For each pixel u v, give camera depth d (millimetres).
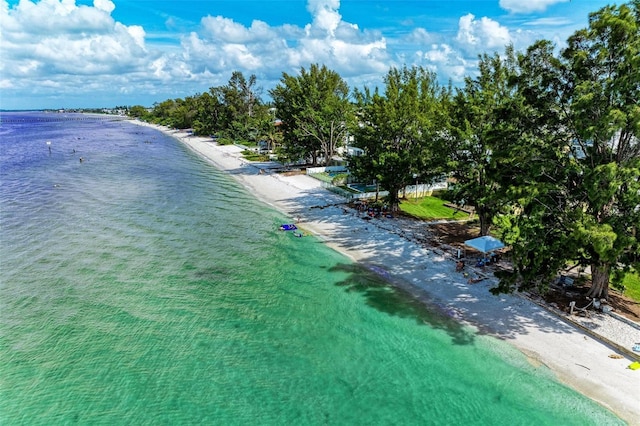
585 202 26000
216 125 160125
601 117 22062
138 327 27375
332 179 67000
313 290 32250
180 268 36594
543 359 23094
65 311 29250
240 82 149250
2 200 58812
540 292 26359
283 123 84938
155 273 35531
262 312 29203
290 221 49562
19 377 22531
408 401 20562
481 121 36406
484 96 36500
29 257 38531
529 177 26859
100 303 30406
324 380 22219
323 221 48906
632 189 22422
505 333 25594
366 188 62875
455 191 39719
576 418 19125
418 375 22406
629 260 24219
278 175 77500
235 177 78125
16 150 117312
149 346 25344
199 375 22734
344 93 86750
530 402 20219
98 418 19781
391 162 46625
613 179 21922
